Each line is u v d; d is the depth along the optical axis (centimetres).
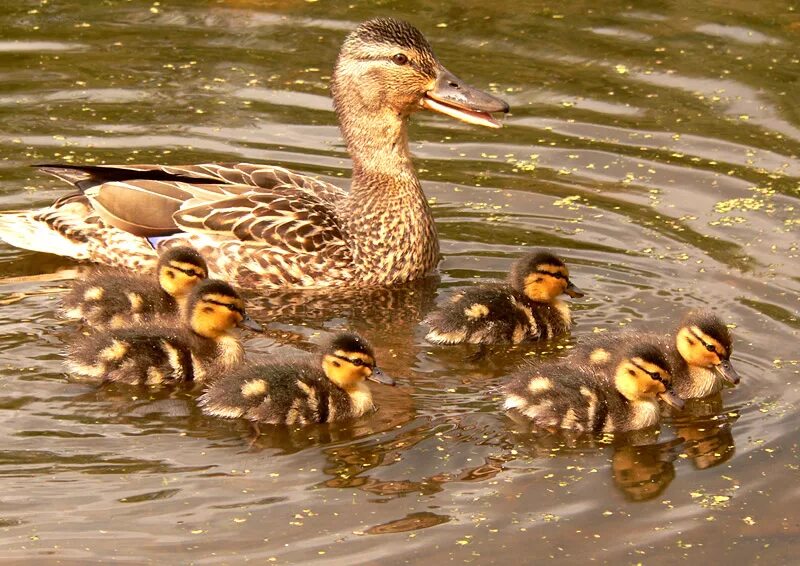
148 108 1777
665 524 1029
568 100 1798
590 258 1473
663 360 1178
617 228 1527
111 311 1338
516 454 1132
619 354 1196
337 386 1194
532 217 1562
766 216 1533
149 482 1069
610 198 1589
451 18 2027
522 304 1345
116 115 1758
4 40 1944
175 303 1368
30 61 1889
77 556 966
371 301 1430
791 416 1186
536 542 1001
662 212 1555
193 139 1706
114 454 1109
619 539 1008
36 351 1275
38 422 1156
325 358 1191
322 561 970
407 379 1261
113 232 1466
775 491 1073
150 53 1919
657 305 1377
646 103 1786
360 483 1077
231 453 1120
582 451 1141
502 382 1255
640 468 1112
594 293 1406
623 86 1828
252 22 2019
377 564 968
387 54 1473
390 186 1476
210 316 1260
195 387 1238
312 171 1647
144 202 1463
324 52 1920
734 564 980
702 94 1802
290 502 1045
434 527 1017
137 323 1299
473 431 1165
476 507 1046
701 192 1590
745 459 1123
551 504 1055
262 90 1825
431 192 1617
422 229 1478
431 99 1495
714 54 1903
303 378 1181
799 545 1002
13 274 1446
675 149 1683
